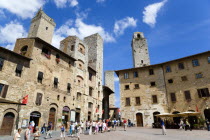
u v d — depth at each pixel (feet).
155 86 120.37
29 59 80.18
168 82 117.80
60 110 92.38
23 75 76.48
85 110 113.50
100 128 79.87
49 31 147.84
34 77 81.10
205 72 105.29
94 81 134.72
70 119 97.66
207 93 100.63
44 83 85.92
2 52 70.38
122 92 128.67
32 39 86.89
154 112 114.42
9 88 69.46
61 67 100.53
